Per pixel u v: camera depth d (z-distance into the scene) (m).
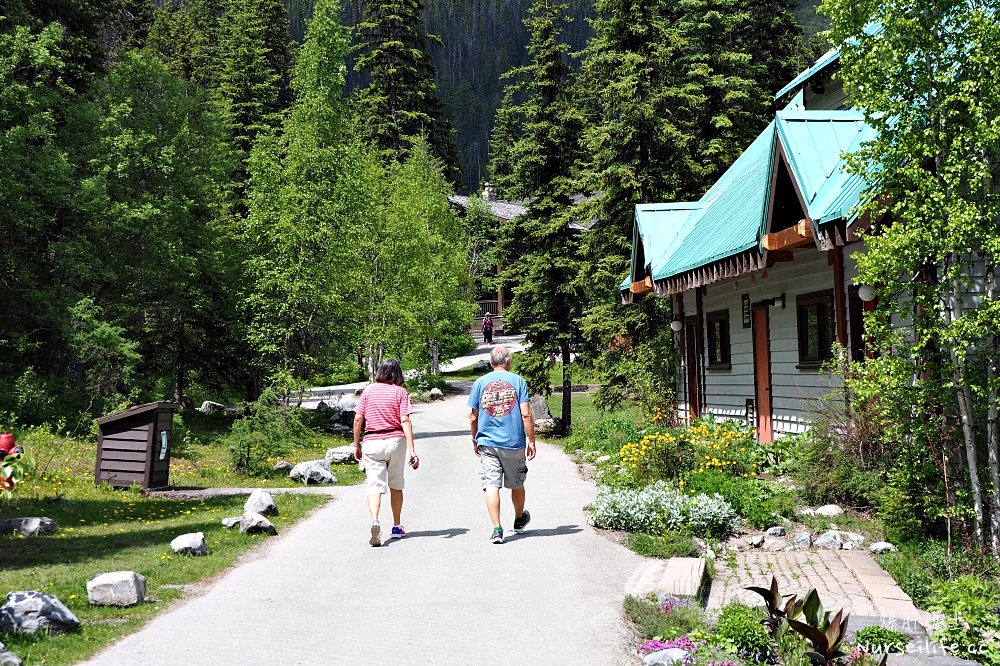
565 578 7.84
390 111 60.06
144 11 53.28
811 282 14.92
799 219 13.48
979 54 8.06
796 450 13.08
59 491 13.99
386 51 60.59
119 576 7.16
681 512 10.12
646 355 24.05
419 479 15.76
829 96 18.23
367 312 32.47
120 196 27.11
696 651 5.58
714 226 18.47
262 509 11.68
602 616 6.67
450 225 51.09
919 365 8.70
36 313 24.53
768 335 16.89
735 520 10.34
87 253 25.19
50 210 25.47
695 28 28.36
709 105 28.36
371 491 9.55
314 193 29.69
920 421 8.90
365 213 31.81
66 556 9.09
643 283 21.53
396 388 9.87
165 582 8.02
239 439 17.69
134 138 27.64
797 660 5.42
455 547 9.28
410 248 36.69
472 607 6.96
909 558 8.55
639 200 23.77
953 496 8.72
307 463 17.00
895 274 8.64
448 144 63.72
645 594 7.09
